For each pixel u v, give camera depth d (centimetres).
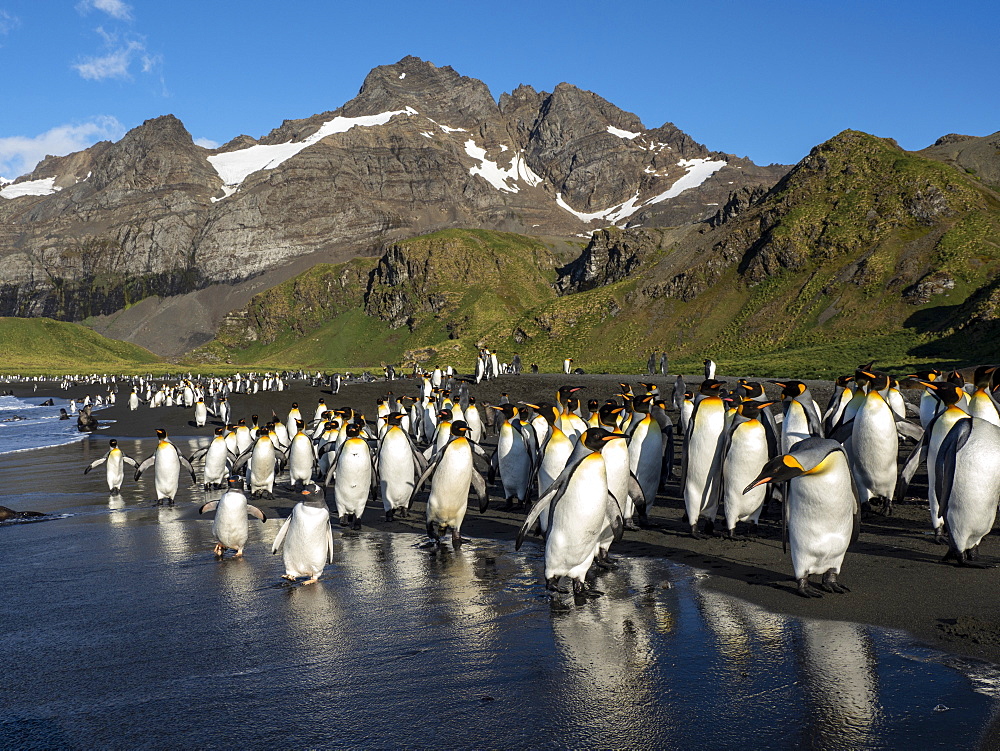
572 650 610
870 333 8869
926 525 1023
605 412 877
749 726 469
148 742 476
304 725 493
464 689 541
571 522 738
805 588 731
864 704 492
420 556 984
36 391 10306
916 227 10600
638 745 450
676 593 759
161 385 10669
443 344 14488
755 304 11019
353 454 1170
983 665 544
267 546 1105
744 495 969
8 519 1375
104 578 921
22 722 511
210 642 666
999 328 6894
